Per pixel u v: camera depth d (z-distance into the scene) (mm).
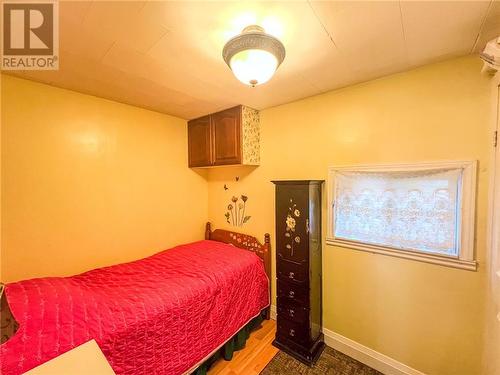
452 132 1499
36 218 1811
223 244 2775
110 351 1235
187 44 1325
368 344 1883
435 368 1594
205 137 2754
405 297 1696
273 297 2543
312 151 2176
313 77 1767
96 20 1120
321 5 1024
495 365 1229
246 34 1085
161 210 2693
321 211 2123
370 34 1241
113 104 2266
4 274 1673
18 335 1050
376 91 1796
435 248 1553
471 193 1421
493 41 1123
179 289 1712
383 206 1761
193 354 1627
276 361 1942
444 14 1081
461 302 1487
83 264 2072
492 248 1305
